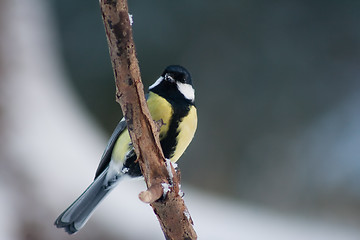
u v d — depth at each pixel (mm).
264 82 13734
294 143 13305
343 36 13859
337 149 13055
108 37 3348
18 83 6969
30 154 6531
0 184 6285
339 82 13750
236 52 13734
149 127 3574
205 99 13500
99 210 6391
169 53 13523
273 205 12539
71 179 6570
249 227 7652
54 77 7941
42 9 7984
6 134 6539
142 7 13562
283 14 13898
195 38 13664
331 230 10180
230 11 13727
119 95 3518
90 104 13062
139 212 6707
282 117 13516
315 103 13609
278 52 13836
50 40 8086
